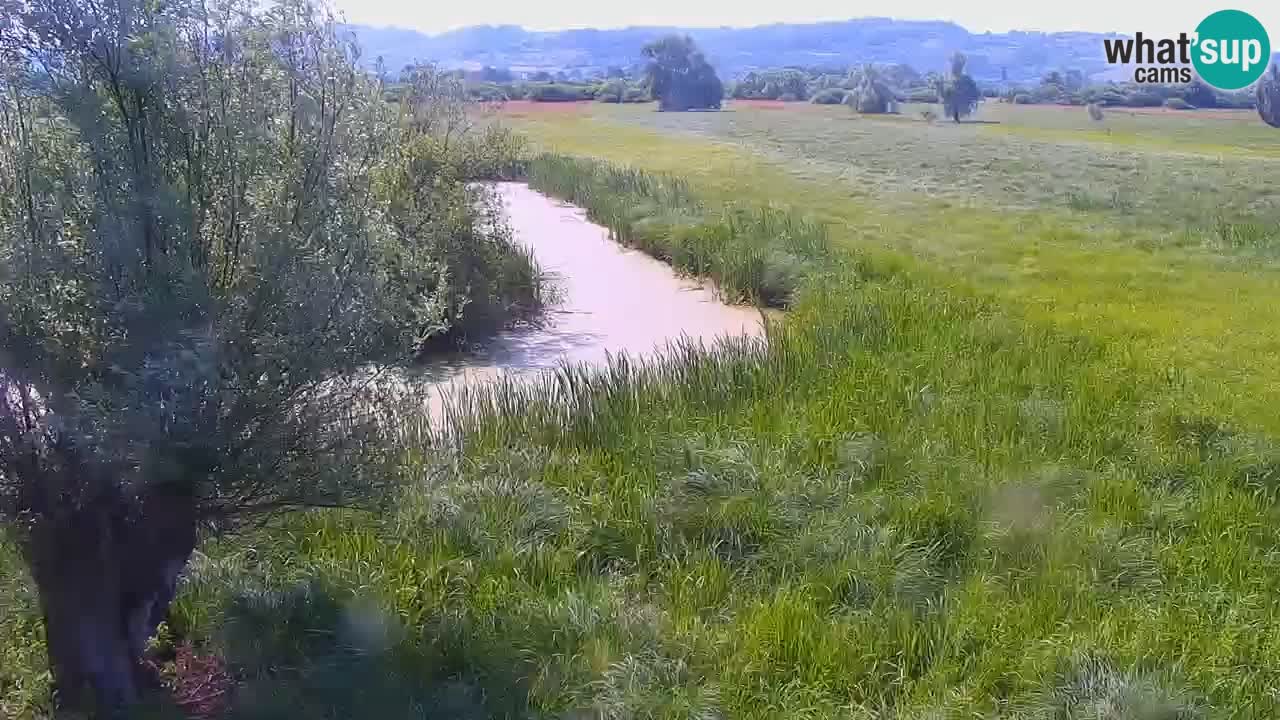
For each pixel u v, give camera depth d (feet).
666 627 23.30
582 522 27.68
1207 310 53.42
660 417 34.04
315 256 19.27
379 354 21.13
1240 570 26.73
